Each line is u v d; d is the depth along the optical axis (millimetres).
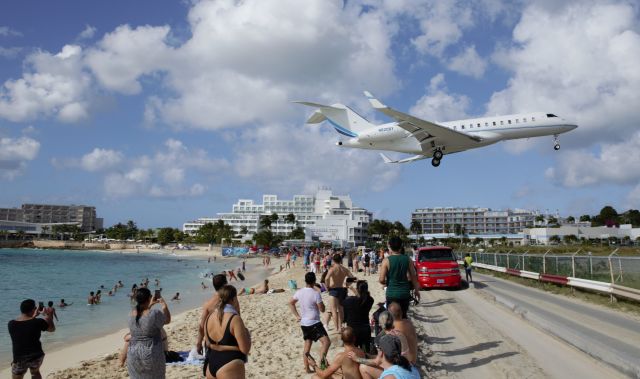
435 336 10703
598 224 144625
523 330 11422
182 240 164125
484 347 9406
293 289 28891
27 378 10844
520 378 7211
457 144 30312
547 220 157125
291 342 11766
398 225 139250
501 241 129875
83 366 10758
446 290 21172
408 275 7730
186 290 34750
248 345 5102
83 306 25188
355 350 5957
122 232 185250
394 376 4316
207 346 5289
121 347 14469
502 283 25984
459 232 141875
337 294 10555
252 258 99000
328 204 163750
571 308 15180
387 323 5922
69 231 193500
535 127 30922
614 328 11500
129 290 33844
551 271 23438
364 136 32719
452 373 7637
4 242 155375
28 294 31062
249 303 22578
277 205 172500
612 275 16984
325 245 110812
